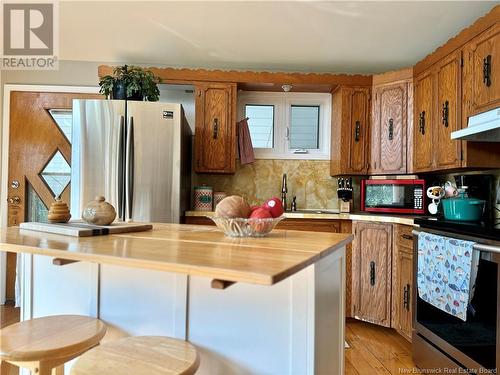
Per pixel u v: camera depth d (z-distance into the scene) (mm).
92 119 2648
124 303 1333
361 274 2873
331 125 3510
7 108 3318
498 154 2389
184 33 2803
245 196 3568
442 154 2580
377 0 2322
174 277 1260
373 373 2107
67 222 1540
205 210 3174
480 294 1670
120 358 1024
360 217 2865
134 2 2391
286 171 3615
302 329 1117
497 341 1569
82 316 1338
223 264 818
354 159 3193
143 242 1165
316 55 3174
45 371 1083
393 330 2818
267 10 2457
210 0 2354
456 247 1787
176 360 1018
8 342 1112
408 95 3010
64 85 3334
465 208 2109
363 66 3395
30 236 1251
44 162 3334
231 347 1197
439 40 2865
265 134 3662
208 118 3193
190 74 3170
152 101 2893
